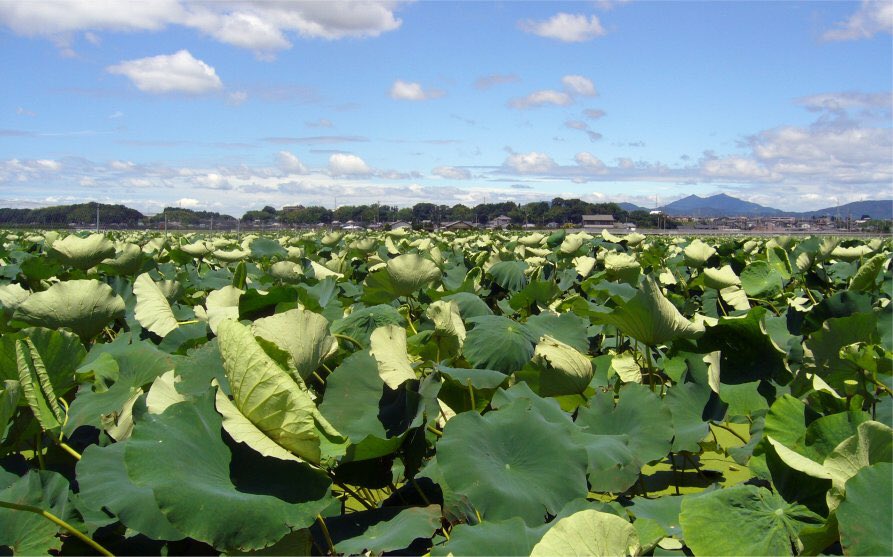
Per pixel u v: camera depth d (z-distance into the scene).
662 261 13.28
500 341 4.54
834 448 2.83
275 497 2.51
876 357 3.63
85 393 3.66
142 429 2.54
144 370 3.74
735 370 4.31
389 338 3.57
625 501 3.43
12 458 3.12
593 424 3.81
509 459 2.96
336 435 2.66
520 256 15.30
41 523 2.54
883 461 2.59
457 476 2.74
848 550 2.25
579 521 2.25
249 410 2.60
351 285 8.64
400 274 6.63
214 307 5.06
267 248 15.94
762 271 8.38
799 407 3.09
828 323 4.07
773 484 2.78
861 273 6.64
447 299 6.18
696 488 4.29
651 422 3.65
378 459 3.27
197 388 3.24
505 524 2.53
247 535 2.35
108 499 2.53
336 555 2.72
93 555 2.62
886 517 2.27
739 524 2.57
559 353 4.19
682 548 2.66
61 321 4.66
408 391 3.38
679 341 4.53
